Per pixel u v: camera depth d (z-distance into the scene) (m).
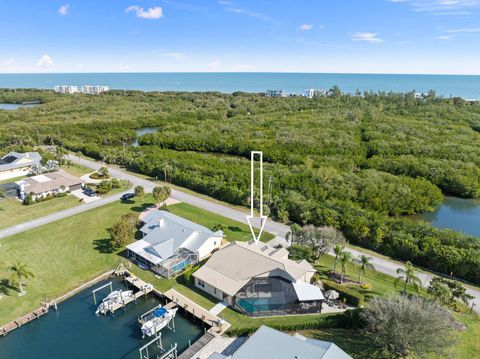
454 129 132.75
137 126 168.00
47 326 38.25
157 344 35.88
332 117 161.12
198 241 50.78
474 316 39.06
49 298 42.12
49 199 73.88
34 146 122.50
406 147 110.75
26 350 34.88
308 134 129.00
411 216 74.31
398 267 50.12
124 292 42.47
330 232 49.25
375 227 55.78
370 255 53.44
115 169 98.50
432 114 163.50
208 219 65.00
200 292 43.44
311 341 31.47
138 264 49.50
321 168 83.94
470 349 33.12
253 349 29.59
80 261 50.34
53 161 95.81
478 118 152.38
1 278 45.66
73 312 40.59
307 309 39.47
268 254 46.56
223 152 122.69
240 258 45.12
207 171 85.94
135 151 109.00
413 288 44.22
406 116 164.12
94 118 172.25
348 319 36.97
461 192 86.31
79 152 110.12
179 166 91.06
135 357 34.19
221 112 187.25
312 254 48.84
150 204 71.56
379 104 193.00
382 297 37.06
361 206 69.69
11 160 91.81
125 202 72.75
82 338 36.62
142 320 38.19
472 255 47.22
